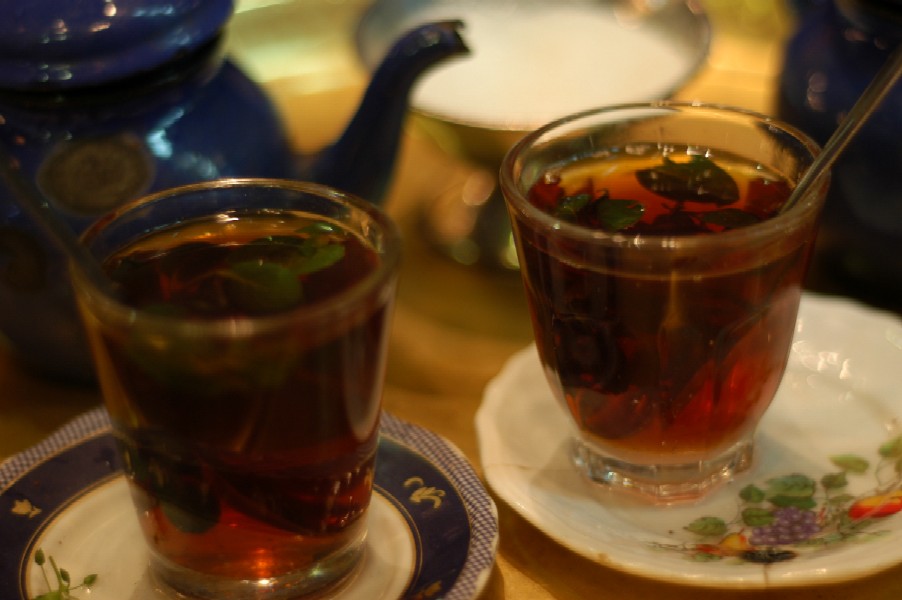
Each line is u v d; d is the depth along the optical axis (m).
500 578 0.39
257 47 0.64
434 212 0.55
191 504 0.35
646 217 0.39
